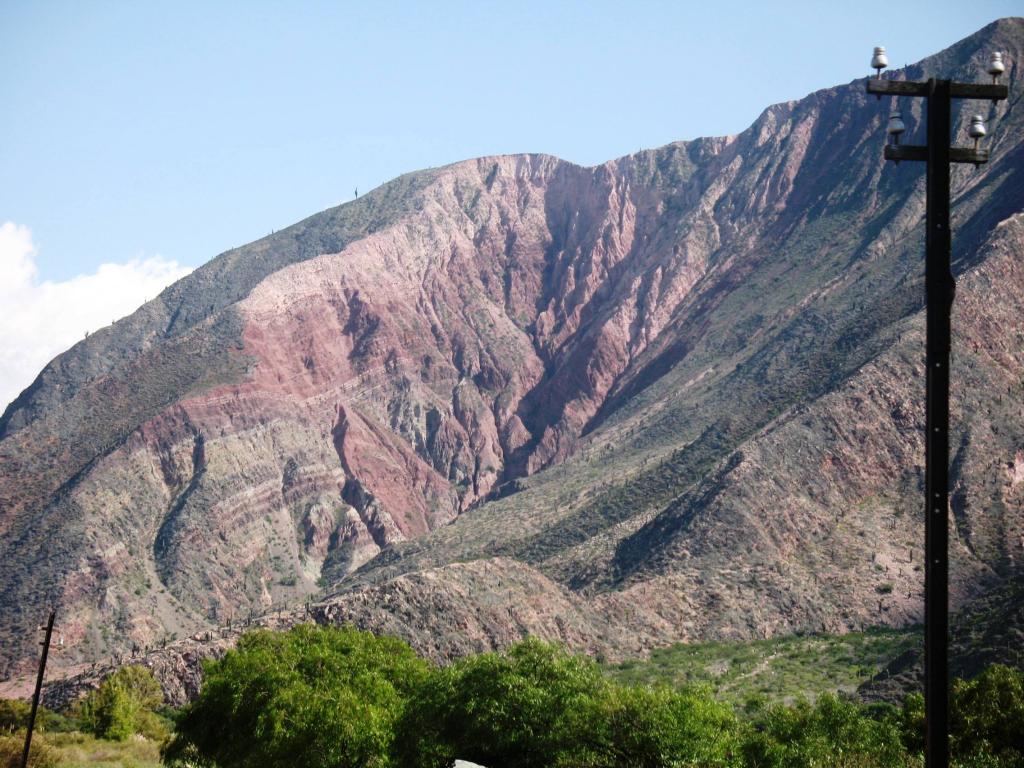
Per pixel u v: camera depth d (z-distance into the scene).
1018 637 87.19
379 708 50.12
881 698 91.12
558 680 48.06
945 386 20.72
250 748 50.69
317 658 53.88
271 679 51.41
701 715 46.50
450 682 48.62
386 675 55.34
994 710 50.50
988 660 86.44
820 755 46.66
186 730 54.62
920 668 92.88
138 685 110.62
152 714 95.25
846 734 50.81
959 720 51.53
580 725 45.38
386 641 59.78
